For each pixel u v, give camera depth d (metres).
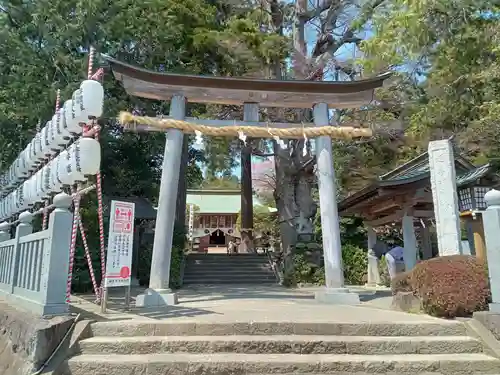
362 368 4.50
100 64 10.47
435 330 5.24
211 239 32.09
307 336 5.04
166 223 7.83
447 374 4.54
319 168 8.84
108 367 4.26
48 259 5.02
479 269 5.75
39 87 10.17
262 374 4.35
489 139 10.67
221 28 13.99
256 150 18.17
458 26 8.57
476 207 8.18
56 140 6.57
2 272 7.59
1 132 11.05
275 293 10.57
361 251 15.16
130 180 13.71
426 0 7.61
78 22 10.32
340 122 15.15
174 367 4.30
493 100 9.79
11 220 9.67
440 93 11.18
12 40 10.33
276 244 19.41
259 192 29.11
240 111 15.16
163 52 12.14
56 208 5.34
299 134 8.73
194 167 20.48
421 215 9.95
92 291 10.47
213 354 4.65
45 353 4.24
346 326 5.20
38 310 5.02
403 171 10.64
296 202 16.17
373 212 11.60
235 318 5.51
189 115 14.90
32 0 10.62
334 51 15.61
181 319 5.40
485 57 9.63
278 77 14.74
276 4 15.41
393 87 13.66
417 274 6.18
